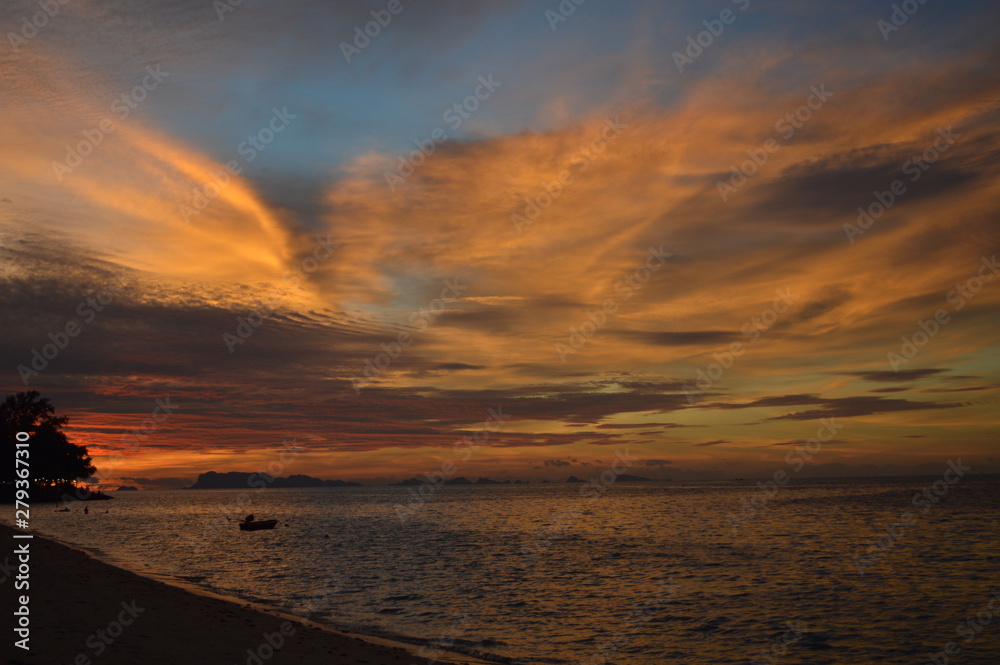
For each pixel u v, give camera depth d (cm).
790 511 9694
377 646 1861
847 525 6969
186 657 1318
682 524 7800
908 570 3762
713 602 2891
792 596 3017
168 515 11581
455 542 5878
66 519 9350
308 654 1544
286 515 11650
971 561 4066
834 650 2103
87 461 12812
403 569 4031
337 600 2888
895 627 2395
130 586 2239
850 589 3183
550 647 2100
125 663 1180
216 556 4728
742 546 5206
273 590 3153
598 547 5306
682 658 2000
